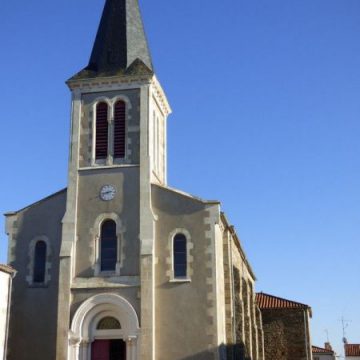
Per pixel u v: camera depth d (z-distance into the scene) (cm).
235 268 3170
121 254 2630
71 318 2553
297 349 4181
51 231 2742
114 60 2948
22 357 2575
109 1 3169
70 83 2908
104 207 2716
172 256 2608
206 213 2636
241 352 3025
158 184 2731
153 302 2527
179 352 2480
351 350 6906
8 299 2356
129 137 2803
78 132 2855
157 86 3003
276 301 4388
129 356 2478
